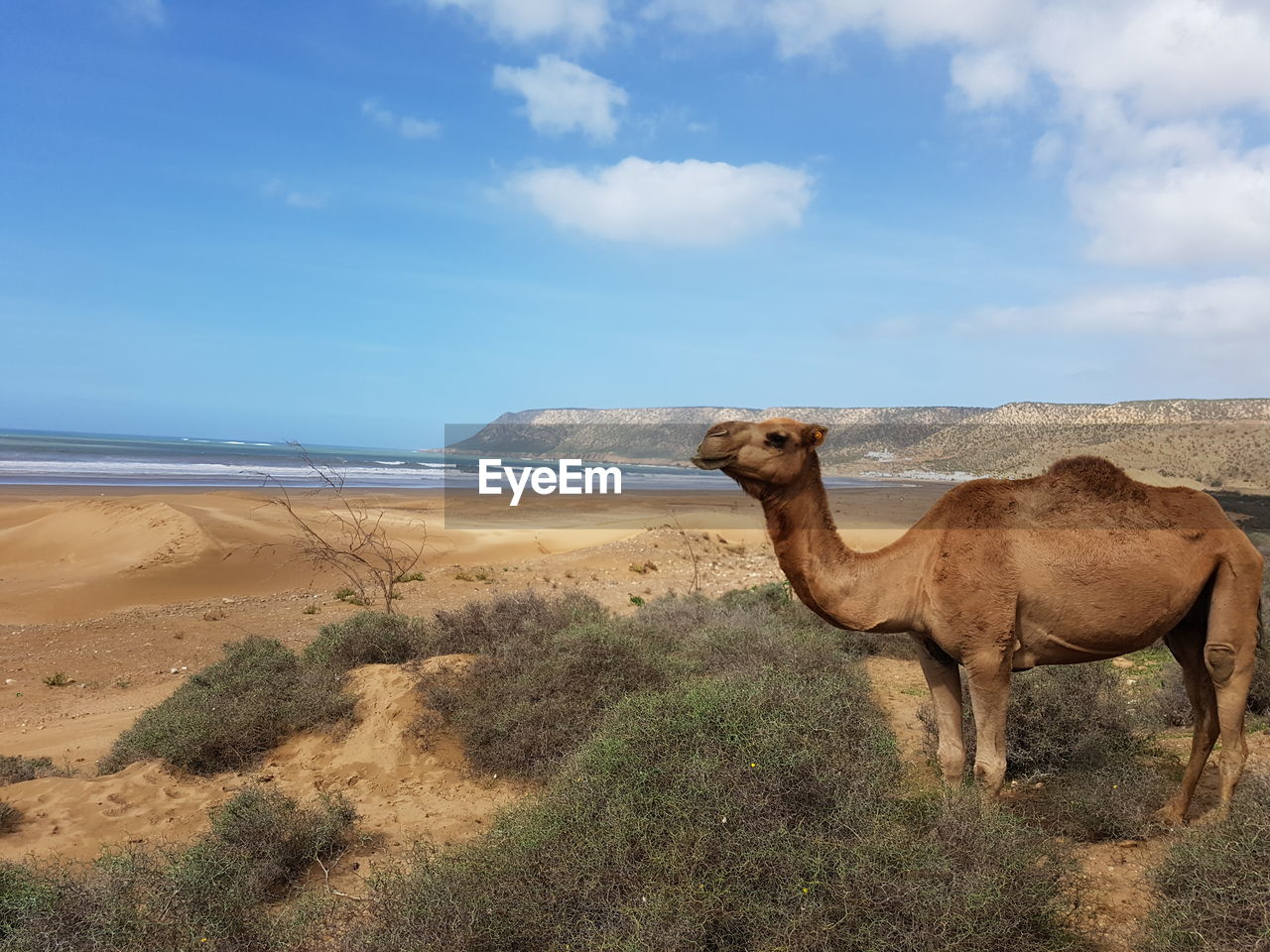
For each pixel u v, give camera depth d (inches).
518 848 163.6
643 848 155.9
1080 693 234.8
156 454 3452.3
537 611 384.2
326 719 291.0
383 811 238.8
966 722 234.8
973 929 128.7
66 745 332.5
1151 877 155.7
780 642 327.6
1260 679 269.3
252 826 199.5
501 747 260.2
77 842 220.4
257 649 352.2
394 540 868.0
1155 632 178.4
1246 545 178.9
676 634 370.0
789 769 168.1
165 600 642.2
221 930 156.9
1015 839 148.6
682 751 175.8
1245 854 140.6
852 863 142.8
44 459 2645.2
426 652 346.9
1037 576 174.2
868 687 302.7
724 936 139.4
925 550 183.6
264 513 975.0
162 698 407.8
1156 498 182.5
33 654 485.7
